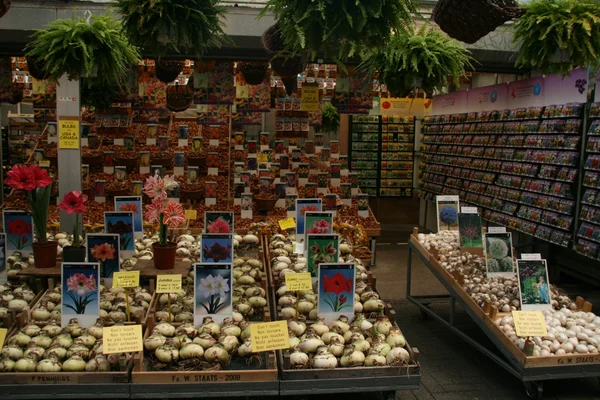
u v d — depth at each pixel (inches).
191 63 239.9
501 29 209.6
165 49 129.5
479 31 119.9
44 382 108.0
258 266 167.8
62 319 125.1
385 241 347.6
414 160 418.3
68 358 111.4
